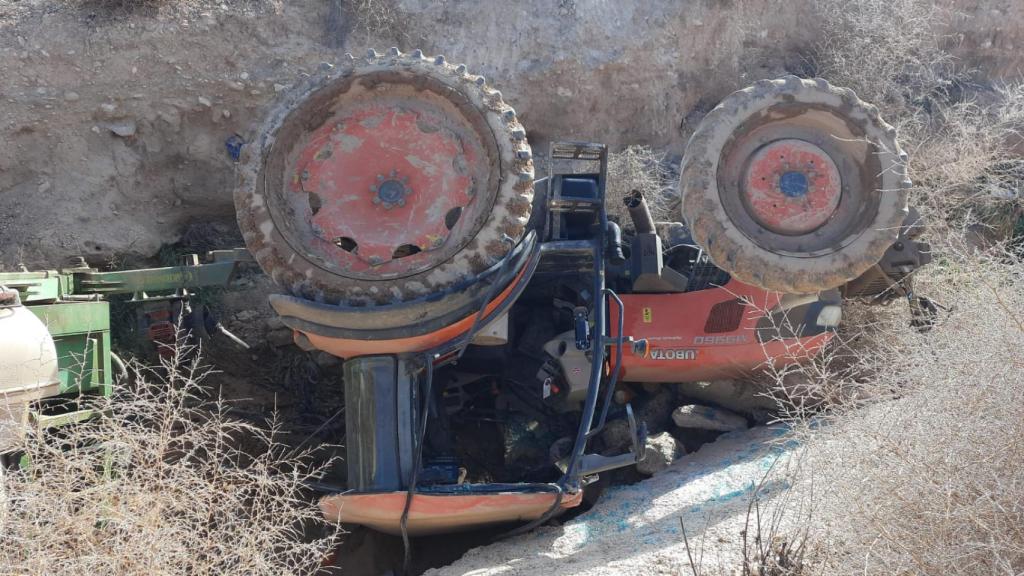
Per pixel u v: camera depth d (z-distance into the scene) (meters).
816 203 5.27
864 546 3.41
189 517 4.06
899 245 5.82
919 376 4.29
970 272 5.17
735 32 8.95
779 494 4.47
